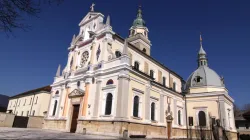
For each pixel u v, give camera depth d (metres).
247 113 29.05
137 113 25.69
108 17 30.69
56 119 32.22
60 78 36.31
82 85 30.09
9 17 7.07
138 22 48.62
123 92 23.58
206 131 37.28
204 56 50.88
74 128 28.55
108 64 27.31
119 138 20.94
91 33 32.72
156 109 30.22
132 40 43.06
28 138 15.79
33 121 37.28
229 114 40.47
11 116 34.75
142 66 34.53
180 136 36.12
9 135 17.44
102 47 29.53
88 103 27.38
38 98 46.84
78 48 35.78
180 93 39.62
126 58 25.31
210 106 38.81
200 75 44.75
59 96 34.12
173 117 35.06
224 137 35.34
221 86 42.50
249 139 43.94
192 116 40.00
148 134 26.58
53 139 16.08
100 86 26.80
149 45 44.38
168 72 42.34
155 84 30.97
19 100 56.16
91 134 24.52
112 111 23.86
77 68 33.41
